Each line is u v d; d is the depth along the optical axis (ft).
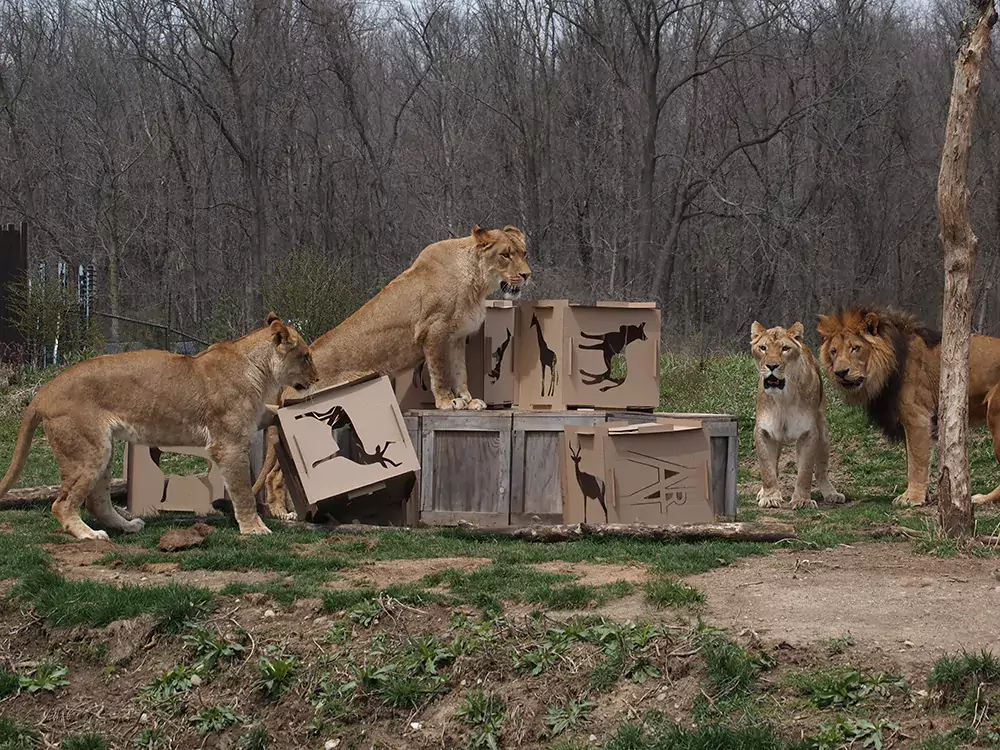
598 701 19.98
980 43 26.84
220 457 29.45
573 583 24.09
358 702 20.93
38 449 49.08
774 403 35.45
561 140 111.65
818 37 109.40
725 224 113.91
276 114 111.14
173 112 121.29
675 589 22.71
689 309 112.68
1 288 72.49
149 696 21.71
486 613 22.31
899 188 111.75
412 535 29.43
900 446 45.21
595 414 31.24
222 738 20.88
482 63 115.75
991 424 34.94
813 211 110.63
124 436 29.17
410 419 31.83
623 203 106.93
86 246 122.01
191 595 23.40
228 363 29.45
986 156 107.55
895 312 35.68
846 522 31.60
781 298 110.83
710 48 112.78
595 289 102.12
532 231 108.37
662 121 114.32
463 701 20.56
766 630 20.81
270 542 28.30
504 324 33.60
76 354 70.79
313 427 30.01
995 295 109.40
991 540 26.96
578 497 29.55
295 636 22.47
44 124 125.70
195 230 118.62
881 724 18.31
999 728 18.03
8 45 131.54
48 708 21.93
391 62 128.06
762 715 18.93
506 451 31.32
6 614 24.04
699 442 29.40
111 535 29.89
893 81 107.86
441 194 110.01
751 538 27.78
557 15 108.27
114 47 125.90
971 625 20.81
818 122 108.47
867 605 22.04
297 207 116.06
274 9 109.81
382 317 33.17
